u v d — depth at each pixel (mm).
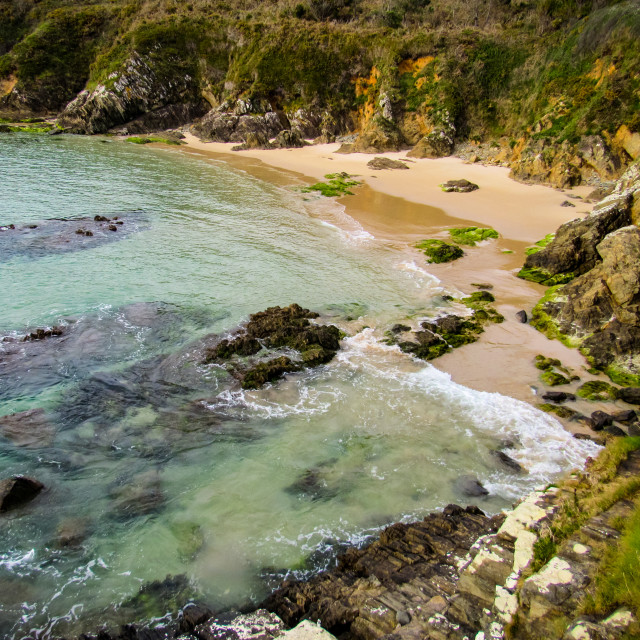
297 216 36531
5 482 12859
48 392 17203
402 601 9188
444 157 56844
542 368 19172
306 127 67562
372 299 24500
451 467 14367
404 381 18344
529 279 26562
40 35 78125
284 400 17250
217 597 10562
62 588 10734
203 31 75250
